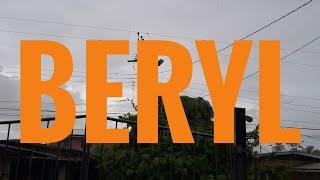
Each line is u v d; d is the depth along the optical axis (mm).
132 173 9516
